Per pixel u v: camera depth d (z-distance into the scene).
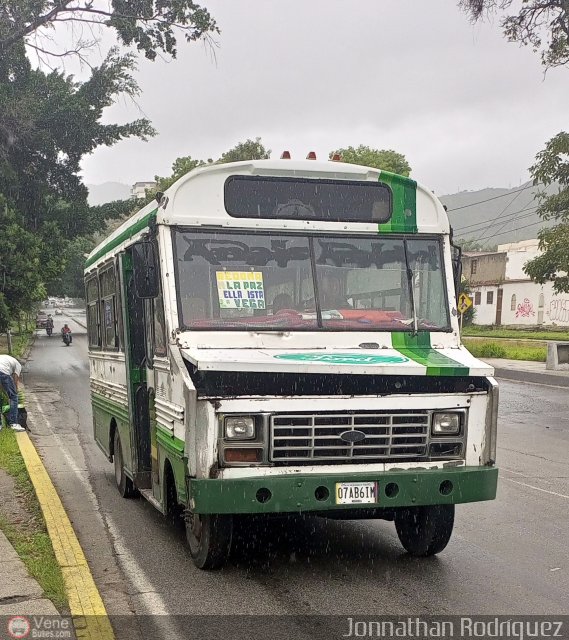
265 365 5.20
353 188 6.28
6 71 27.97
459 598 5.29
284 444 5.29
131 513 7.85
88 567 5.79
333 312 6.06
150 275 5.87
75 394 20.70
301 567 5.98
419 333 6.19
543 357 29.81
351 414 5.41
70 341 44.84
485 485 5.61
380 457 5.46
